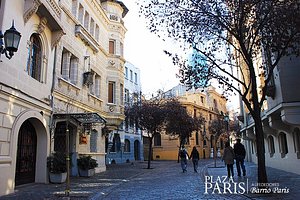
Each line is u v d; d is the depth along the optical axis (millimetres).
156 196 10375
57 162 13641
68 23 16641
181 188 12383
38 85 12938
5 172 10141
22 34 11484
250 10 10859
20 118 11102
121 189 12273
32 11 11680
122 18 26672
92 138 20406
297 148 15648
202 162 36000
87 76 18562
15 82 10859
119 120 23484
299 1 10844
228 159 15602
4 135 10141
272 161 21141
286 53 11156
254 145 28141
